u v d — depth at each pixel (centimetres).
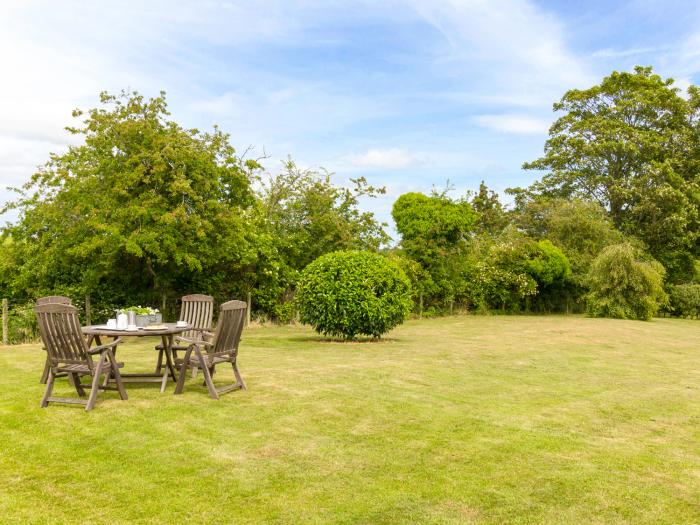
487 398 743
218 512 387
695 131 3403
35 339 1273
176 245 1288
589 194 3538
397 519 383
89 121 1293
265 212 1856
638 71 3606
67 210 1277
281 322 1756
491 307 2662
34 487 419
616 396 790
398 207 2380
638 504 420
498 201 3825
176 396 688
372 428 584
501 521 386
